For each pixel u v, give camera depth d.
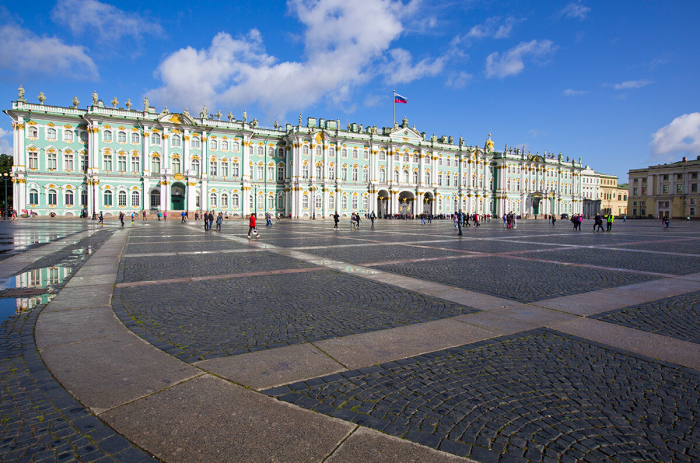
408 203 94.62
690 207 108.81
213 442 3.72
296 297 9.58
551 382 5.11
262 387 4.84
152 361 5.60
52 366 5.41
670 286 10.93
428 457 3.55
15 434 3.88
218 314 8.07
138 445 3.69
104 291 10.07
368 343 6.41
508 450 3.69
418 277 12.28
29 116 61.09
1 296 9.47
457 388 4.93
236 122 75.19
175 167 69.62
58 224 46.25
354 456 3.54
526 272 13.27
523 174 109.50
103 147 64.56
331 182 82.12
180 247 21.16
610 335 6.84
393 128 89.81
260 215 78.94
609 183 148.75
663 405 4.55
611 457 3.60
